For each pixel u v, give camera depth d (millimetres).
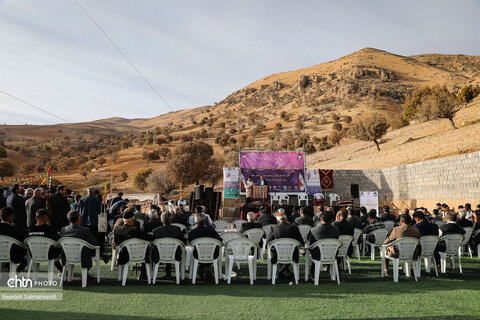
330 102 182000
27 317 5023
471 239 10922
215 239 7371
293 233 7492
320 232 7480
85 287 6848
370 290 6715
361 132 53219
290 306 5625
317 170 24938
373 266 9461
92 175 111188
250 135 155750
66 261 6906
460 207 13703
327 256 7348
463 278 7844
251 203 18844
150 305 5648
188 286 7105
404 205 24422
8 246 6926
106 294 6320
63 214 9477
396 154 37719
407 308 5520
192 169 64875
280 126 161375
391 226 12109
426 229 8430
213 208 21500
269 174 23688
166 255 7316
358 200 25719
